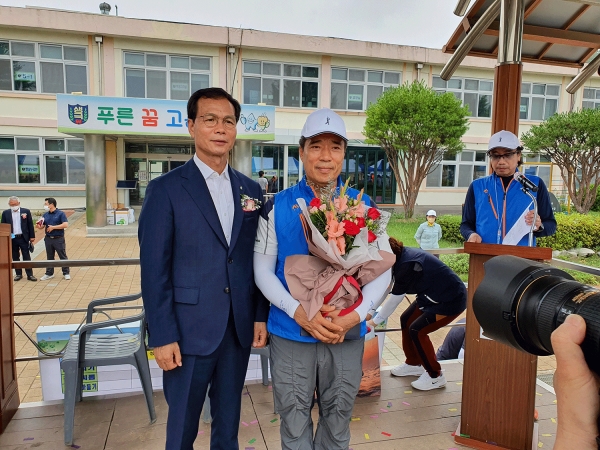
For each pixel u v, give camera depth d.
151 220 1.64
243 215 1.78
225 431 1.84
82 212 14.39
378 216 1.70
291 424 1.71
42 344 2.76
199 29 14.26
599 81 18.16
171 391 1.72
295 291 1.59
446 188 17.86
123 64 14.16
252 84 15.49
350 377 1.71
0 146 13.72
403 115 13.23
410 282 2.60
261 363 2.86
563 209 13.81
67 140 14.25
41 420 2.38
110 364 2.27
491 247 2.06
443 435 2.30
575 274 6.66
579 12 3.15
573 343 0.59
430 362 2.74
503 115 2.83
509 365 2.10
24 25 13.02
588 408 0.58
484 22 3.04
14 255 6.99
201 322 1.68
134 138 13.93
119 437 2.23
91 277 7.32
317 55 15.83
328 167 1.72
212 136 1.69
